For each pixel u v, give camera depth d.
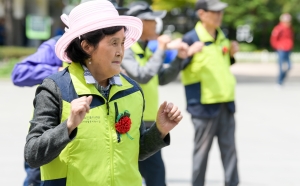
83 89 3.87
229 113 7.50
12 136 12.31
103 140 3.86
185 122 14.45
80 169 3.81
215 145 11.82
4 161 10.09
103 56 3.91
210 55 7.44
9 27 34.28
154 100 6.94
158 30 7.80
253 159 10.48
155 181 6.45
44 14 41.50
